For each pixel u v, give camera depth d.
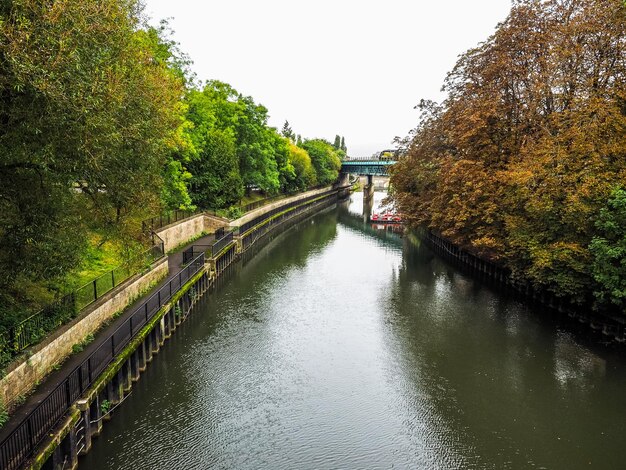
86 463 15.74
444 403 20.64
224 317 30.84
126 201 18.48
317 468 16.36
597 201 25.28
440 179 43.78
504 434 18.47
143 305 23.31
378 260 50.06
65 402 15.10
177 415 19.08
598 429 18.77
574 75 31.00
